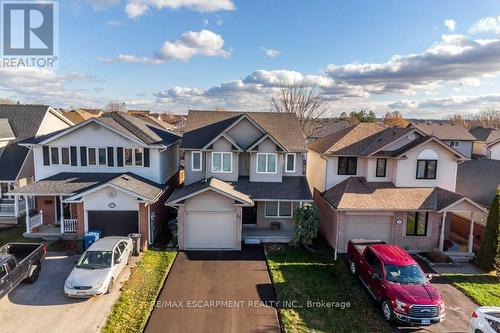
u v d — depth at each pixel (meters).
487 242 18.03
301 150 23.72
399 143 21.95
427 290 13.06
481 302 14.72
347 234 20.34
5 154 26.02
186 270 17.19
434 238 20.58
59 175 22.91
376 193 21.02
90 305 13.53
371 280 14.65
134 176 22.83
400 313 12.54
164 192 23.77
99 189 19.59
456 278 17.14
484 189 23.53
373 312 13.77
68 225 21.06
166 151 26.20
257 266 17.89
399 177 21.62
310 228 20.34
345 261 18.77
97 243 16.42
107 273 14.48
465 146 53.94
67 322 12.38
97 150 23.31
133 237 18.70
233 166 23.41
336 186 22.53
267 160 23.33
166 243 21.11
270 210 23.09
